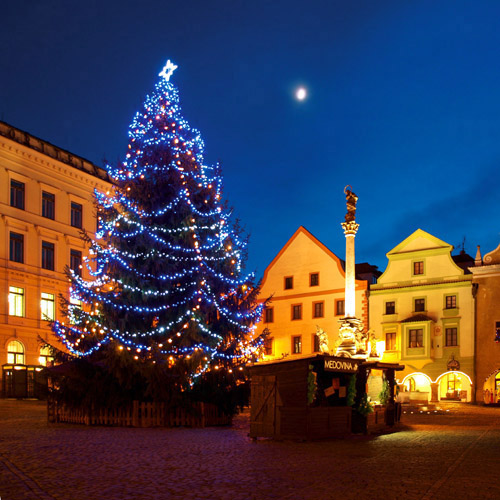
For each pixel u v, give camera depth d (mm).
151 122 24703
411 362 48875
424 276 50094
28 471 10664
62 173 47500
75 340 23047
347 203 25594
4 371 40156
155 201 23844
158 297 23156
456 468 11047
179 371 21859
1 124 43125
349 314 24922
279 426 16422
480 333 46750
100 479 9953
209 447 14586
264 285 57125
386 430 19516
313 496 8672
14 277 42688
